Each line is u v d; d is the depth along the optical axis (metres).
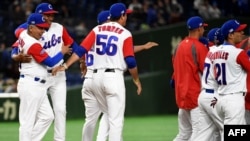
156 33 64.25
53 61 29.17
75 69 64.50
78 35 63.91
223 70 26.98
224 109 27.09
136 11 68.44
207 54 28.36
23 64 29.34
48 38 30.83
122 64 28.62
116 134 28.41
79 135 44.06
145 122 54.88
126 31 28.61
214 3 75.06
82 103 57.94
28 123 29.12
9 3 68.94
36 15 29.17
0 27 65.00
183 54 29.92
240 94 26.98
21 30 30.84
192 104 29.56
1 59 62.59
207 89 27.89
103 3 70.94
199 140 28.38
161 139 41.69
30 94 29.09
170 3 71.38
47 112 29.56
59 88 30.78
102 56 28.56
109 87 28.41
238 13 74.62
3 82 60.66
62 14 65.81
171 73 63.94
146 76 62.25
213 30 32.00
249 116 30.52
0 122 55.16
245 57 26.72
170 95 63.84
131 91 61.03
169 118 59.00
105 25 28.88
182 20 69.75
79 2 69.94
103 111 30.12
